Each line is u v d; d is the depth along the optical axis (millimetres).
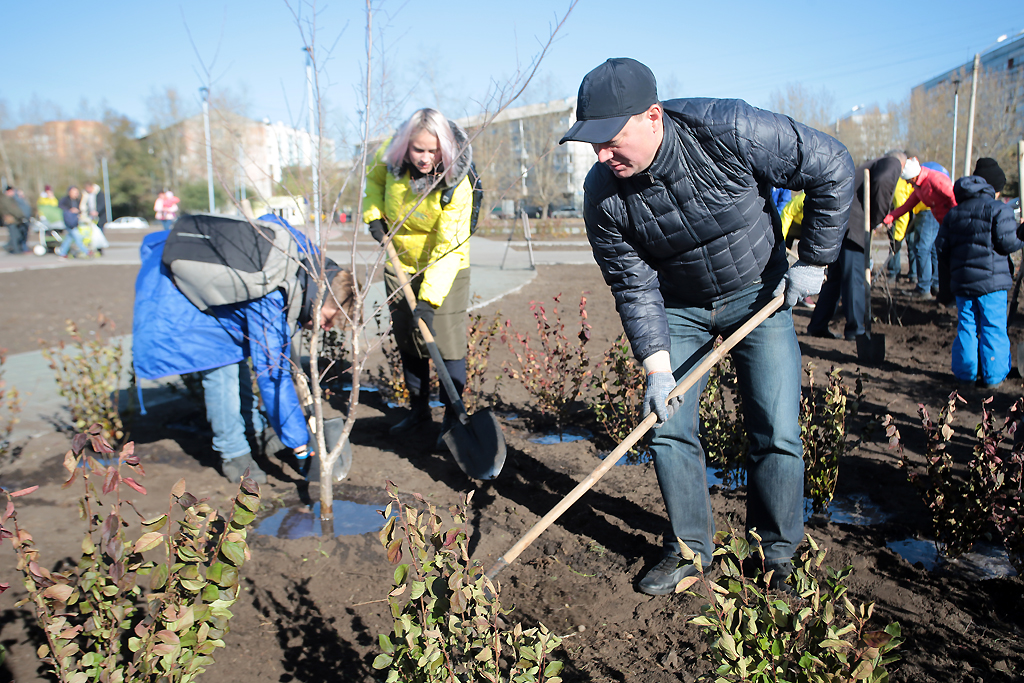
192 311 3541
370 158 4059
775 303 2664
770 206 2688
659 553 3170
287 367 3699
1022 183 6168
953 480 3848
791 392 2771
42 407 5344
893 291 10930
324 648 2545
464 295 4414
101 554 1996
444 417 4445
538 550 3229
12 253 20047
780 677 1738
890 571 2984
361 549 3203
